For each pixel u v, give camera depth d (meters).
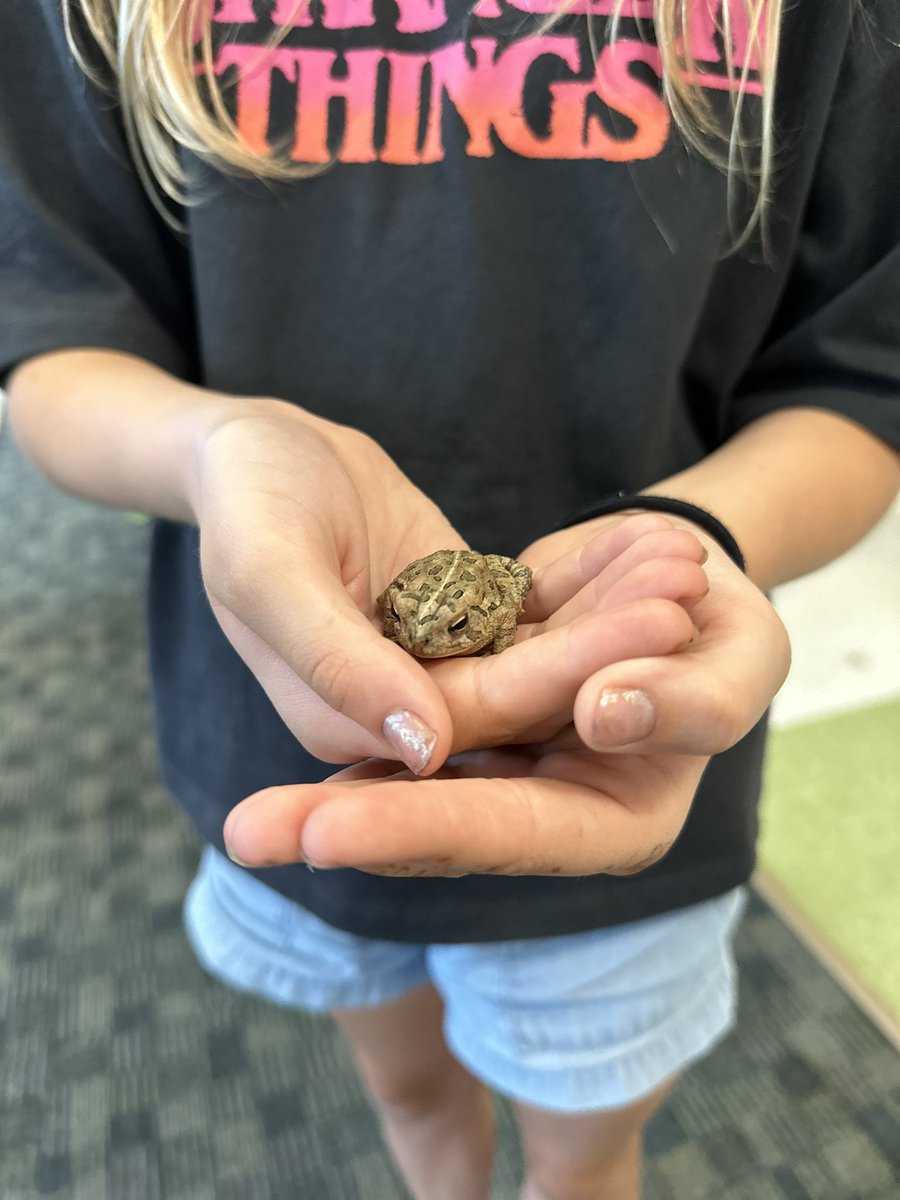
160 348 0.40
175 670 0.42
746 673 0.22
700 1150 0.58
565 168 0.35
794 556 0.36
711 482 0.35
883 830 0.77
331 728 0.27
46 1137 0.58
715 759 0.38
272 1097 0.61
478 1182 0.54
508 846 0.21
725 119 0.35
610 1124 0.42
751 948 0.69
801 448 0.37
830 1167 0.57
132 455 0.33
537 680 0.24
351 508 0.28
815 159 0.36
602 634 0.23
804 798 0.80
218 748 0.41
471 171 0.35
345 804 0.20
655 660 0.21
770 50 0.33
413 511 0.34
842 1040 0.63
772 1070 0.61
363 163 0.35
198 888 0.49
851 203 0.37
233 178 0.35
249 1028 0.65
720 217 0.36
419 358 0.37
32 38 0.34
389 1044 0.48
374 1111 0.60
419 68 0.35
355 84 0.35
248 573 0.24
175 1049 0.63
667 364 0.36
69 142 0.36
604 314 0.36
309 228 0.36
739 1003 0.65
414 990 0.46
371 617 0.30
